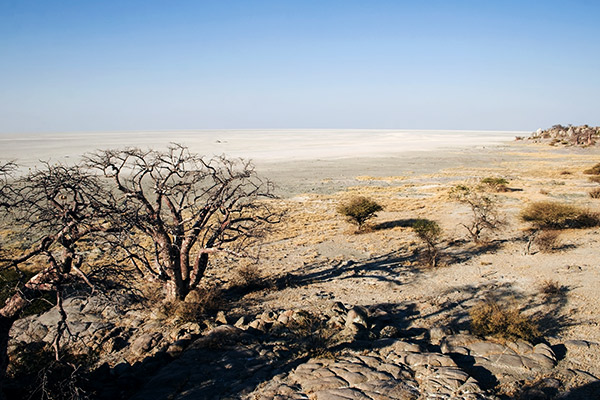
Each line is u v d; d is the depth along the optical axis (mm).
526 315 12617
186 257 14422
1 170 8297
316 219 32156
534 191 39625
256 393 7867
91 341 12219
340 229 28609
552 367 8969
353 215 27562
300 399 7508
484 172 59875
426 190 44906
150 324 13125
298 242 25016
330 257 21844
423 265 19281
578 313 12430
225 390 8086
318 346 10242
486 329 10953
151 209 13070
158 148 115062
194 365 9320
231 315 13914
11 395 8023
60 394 7859
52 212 8625
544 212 24344
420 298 15078
